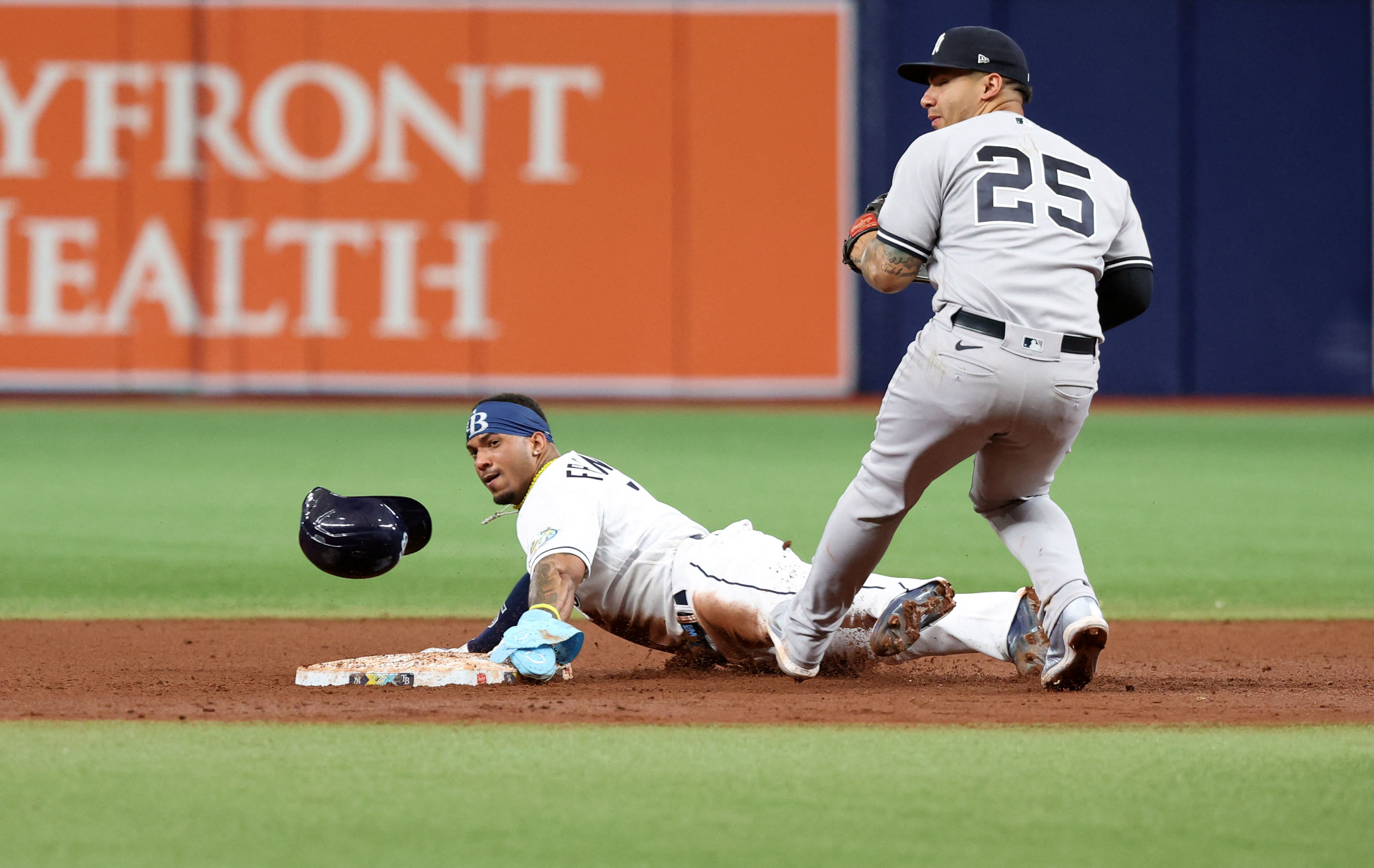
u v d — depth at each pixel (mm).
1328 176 84688
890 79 83562
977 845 11453
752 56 82062
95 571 31750
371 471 50375
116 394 83188
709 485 47062
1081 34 84500
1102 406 82812
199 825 11883
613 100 82125
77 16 81188
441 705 16594
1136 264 17672
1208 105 84625
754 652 18828
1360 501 44938
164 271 82000
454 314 82500
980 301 16344
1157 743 14789
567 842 11492
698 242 82625
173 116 81625
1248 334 85250
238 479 48062
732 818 12125
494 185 82188
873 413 77375
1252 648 23594
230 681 18953
